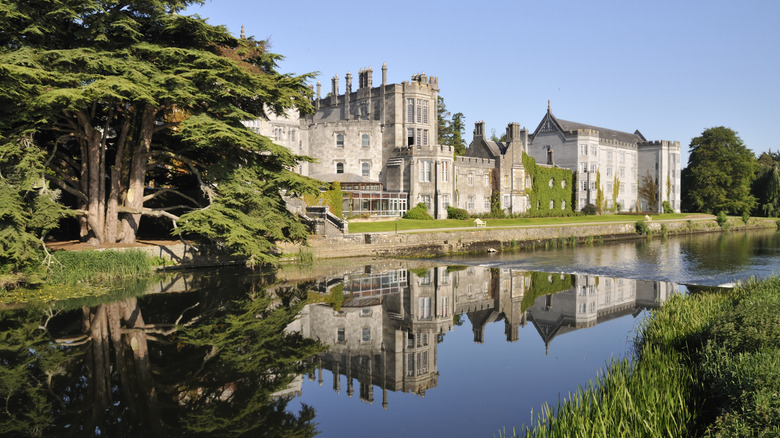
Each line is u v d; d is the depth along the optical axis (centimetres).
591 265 3431
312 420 1027
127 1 2502
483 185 6156
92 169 2639
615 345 1540
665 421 844
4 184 2091
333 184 4684
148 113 2686
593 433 771
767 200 8588
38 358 1339
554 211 6831
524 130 7938
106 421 987
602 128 8644
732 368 898
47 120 2333
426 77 6025
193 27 2648
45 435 922
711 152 8244
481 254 4119
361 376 1296
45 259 2228
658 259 3747
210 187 2883
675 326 1392
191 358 1370
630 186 8456
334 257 3672
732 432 703
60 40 2517
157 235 3391
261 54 3014
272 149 2773
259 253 2608
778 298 1370
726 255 3978
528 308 2095
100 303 1981
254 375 1266
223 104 2667
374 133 5781
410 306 2109
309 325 1755
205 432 952
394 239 3997
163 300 2061
